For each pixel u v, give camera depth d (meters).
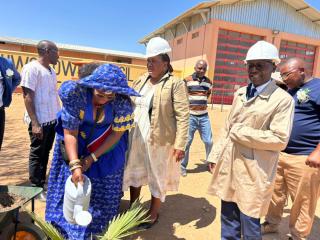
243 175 2.61
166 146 3.44
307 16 19.58
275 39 18.98
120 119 2.56
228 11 17.80
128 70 16.05
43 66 3.95
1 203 2.44
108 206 2.72
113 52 28.59
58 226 2.56
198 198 4.58
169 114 3.39
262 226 3.69
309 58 20.53
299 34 19.78
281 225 3.89
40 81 3.86
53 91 4.07
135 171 3.46
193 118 5.59
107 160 2.70
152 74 3.36
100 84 2.28
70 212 2.33
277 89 2.51
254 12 18.38
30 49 25.69
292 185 3.22
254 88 2.60
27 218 3.50
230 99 18.84
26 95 3.76
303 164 3.07
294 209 3.24
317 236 3.67
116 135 2.62
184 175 5.54
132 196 3.73
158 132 3.35
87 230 2.57
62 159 2.64
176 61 22.31
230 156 2.72
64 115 2.40
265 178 2.54
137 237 3.40
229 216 2.91
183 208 4.22
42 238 2.52
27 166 5.30
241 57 18.80
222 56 18.31
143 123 3.40
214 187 2.95
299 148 3.14
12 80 3.57
